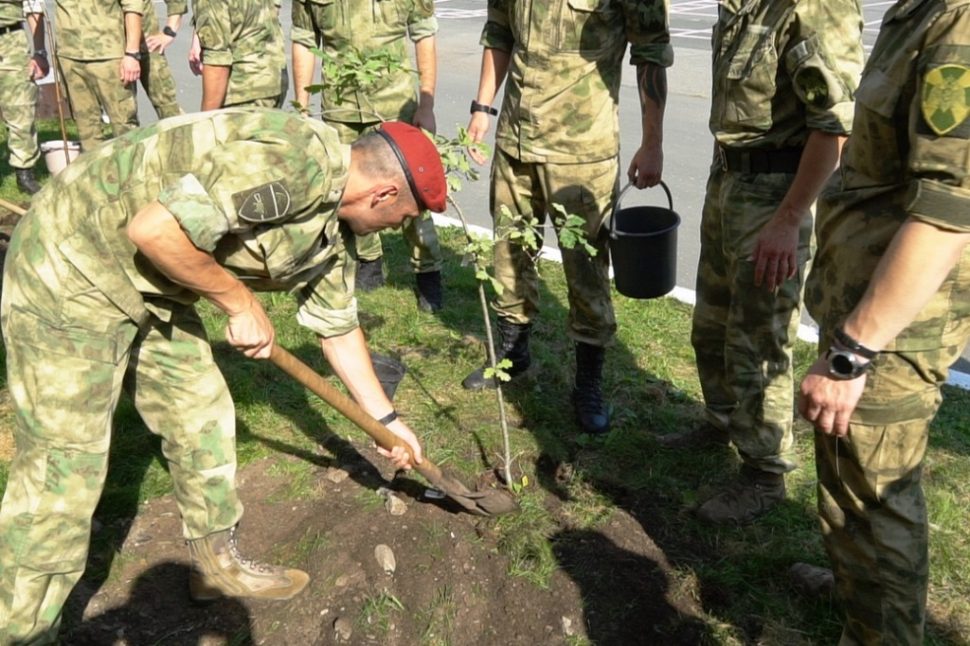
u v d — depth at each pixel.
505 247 4.16
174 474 2.91
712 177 3.47
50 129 9.03
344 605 3.00
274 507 3.48
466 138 3.29
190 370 2.80
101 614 2.99
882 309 2.04
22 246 2.46
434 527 3.29
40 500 2.52
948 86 1.91
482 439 3.88
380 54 3.60
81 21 6.99
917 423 2.34
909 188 2.01
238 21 5.86
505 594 3.08
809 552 3.28
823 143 2.88
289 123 2.35
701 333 3.68
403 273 5.72
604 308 3.97
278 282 2.61
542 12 3.77
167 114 7.79
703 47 13.73
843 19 2.85
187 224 2.20
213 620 2.98
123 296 2.47
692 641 2.92
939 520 3.42
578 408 4.03
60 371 2.47
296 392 4.23
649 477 3.68
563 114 3.82
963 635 2.93
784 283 3.22
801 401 2.24
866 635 2.55
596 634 2.94
